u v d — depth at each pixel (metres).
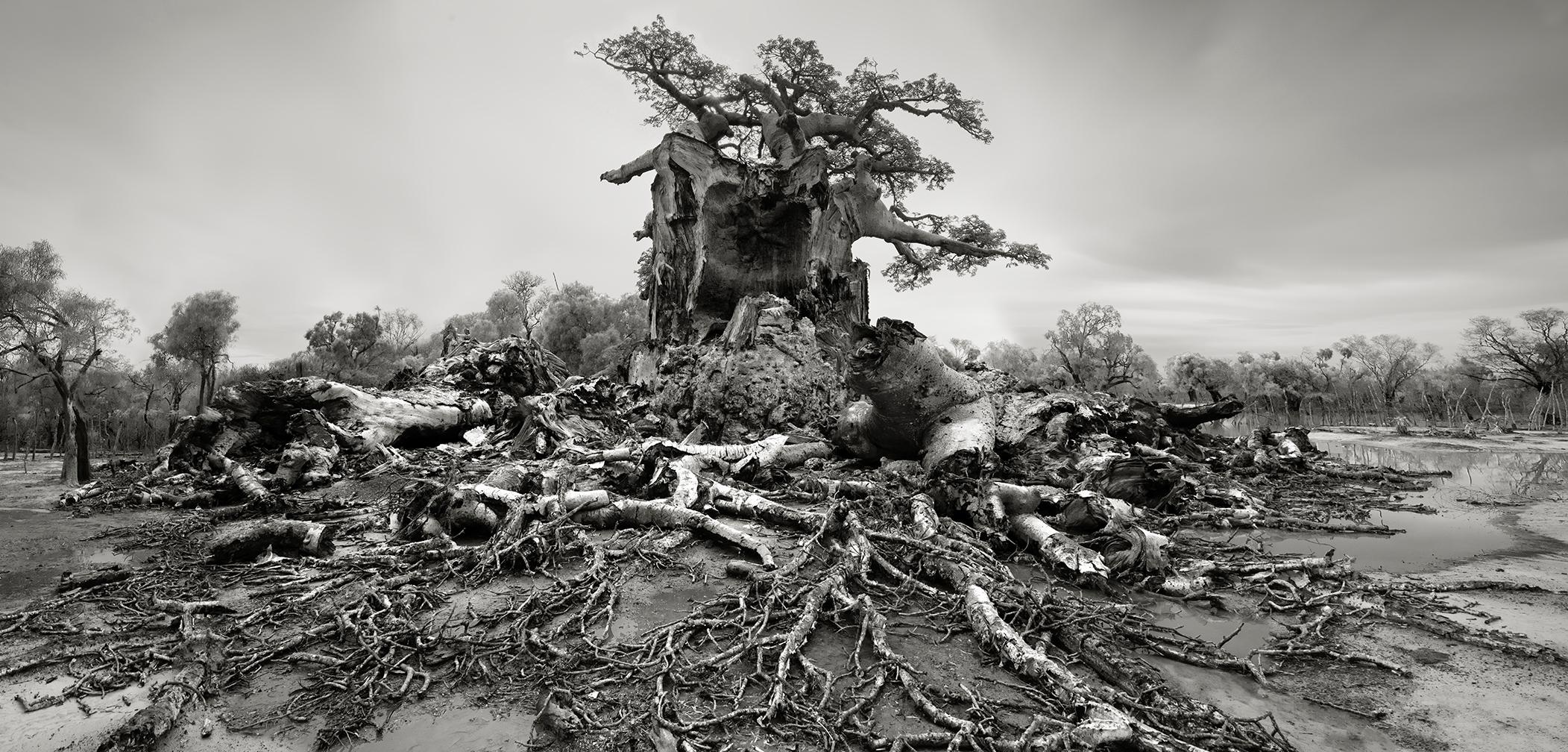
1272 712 5.27
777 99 40.38
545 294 68.38
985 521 9.94
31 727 5.02
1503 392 63.19
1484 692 5.61
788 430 18.95
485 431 20.52
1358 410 64.62
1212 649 6.32
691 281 27.83
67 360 21.23
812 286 26.98
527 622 6.56
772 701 4.93
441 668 5.86
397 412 18.50
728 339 21.66
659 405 22.03
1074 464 14.91
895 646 6.20
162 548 9.87
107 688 5.59
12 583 8.37
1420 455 27.34
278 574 8.38
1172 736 4.69
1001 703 5.15
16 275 21.67
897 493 11.38
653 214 29.72
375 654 5.84
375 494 13.41
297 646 6.22
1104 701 5.15
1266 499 14.36
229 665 5.84
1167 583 8.05
